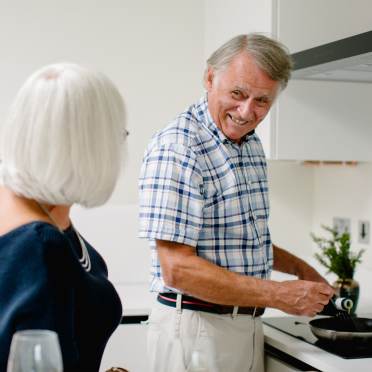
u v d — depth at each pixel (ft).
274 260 7.48
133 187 10.71
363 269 9.75
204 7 10.89
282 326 7.46
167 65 10.85
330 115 8.59
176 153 6.08
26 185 3.74
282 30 8.32
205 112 6.49
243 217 6.44
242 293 5.99
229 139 6.43
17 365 3.14
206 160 6.30
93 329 4.21
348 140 8.69
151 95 10.81
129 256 10.05
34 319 3.61
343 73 7.66
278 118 8.41
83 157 3.73
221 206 6.33
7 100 10.25
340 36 8.50
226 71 6.16
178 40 10.87
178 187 6.01
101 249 9.96
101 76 3.97
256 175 6.73
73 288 3.88
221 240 6.35
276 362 6.91
